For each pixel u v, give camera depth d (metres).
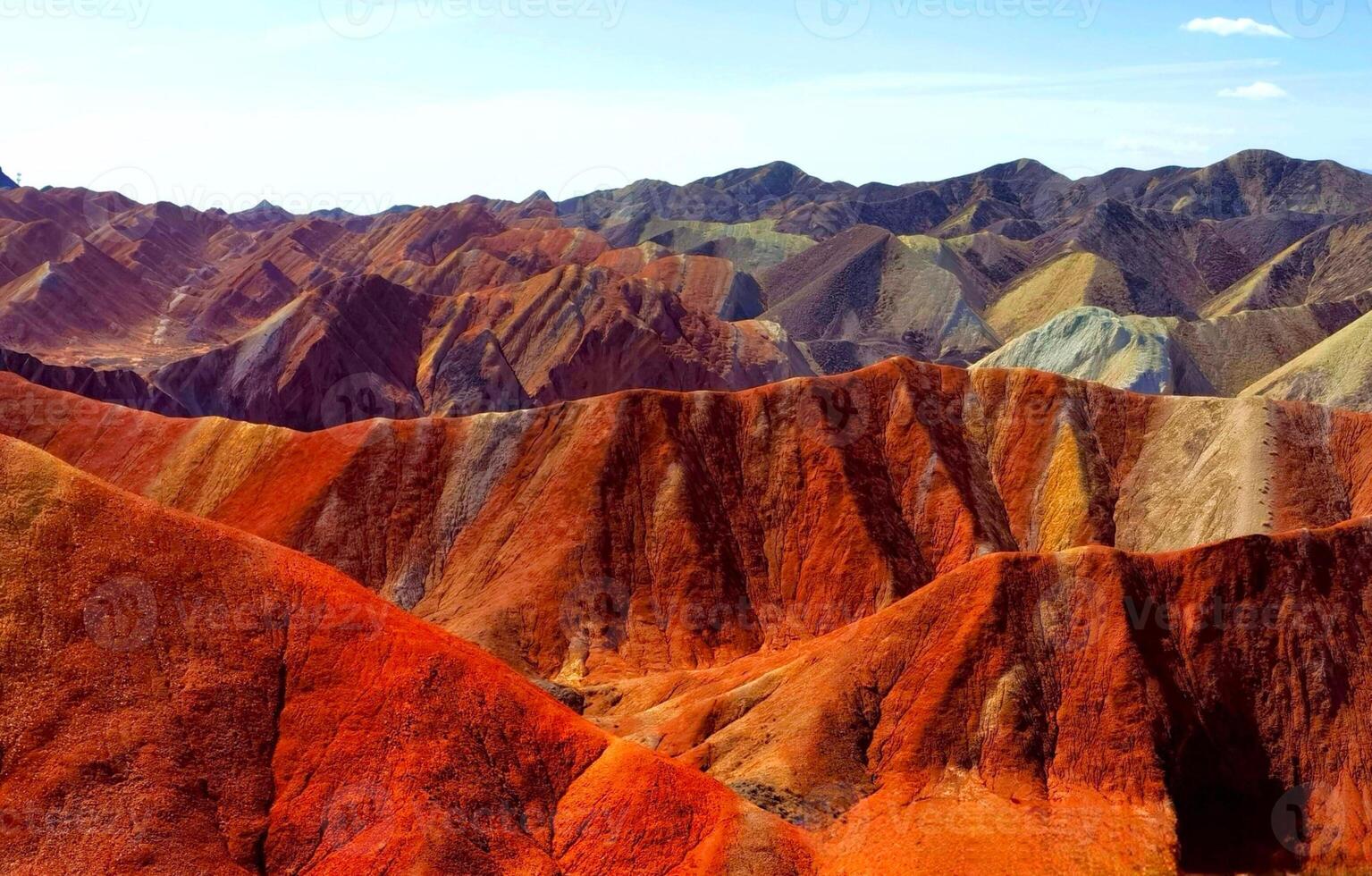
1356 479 88.00
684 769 46.75
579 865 42.84
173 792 38.56
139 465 96.06
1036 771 53.62
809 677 60.34
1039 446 96.50
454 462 93.12
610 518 87.12
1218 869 51.25
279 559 45.72
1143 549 90.31
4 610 39.75
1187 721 54.94
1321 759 55.06
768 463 92.75
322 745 41.62
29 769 37.47
